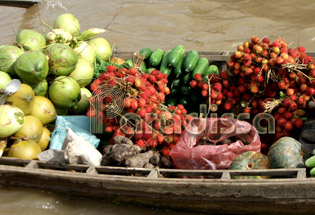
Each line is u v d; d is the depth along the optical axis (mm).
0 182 4156
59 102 4500
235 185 3324
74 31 5375
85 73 4742
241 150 3785
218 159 3752
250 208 3484
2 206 4008
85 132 4359
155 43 8031
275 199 3344
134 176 3664
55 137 4348
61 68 4496
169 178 3506
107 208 3879
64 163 3893
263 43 4164
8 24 9570
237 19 8656
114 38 8320
